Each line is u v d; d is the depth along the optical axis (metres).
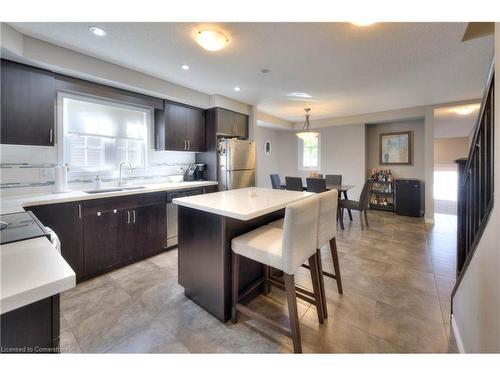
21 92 2.20
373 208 6.07
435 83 3.49
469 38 2.26
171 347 1.51
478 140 1.47
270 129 7.07
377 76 3.21
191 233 1.98
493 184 1.14
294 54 2.54
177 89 3.51
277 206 1.75
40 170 2.58
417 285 2.28
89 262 2.42
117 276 2.49
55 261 0.78
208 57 2.60
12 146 2.40
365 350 1.48
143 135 3.56
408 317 1.81
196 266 1.95
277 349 1.50
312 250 1.62
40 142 2.32
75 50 2.42
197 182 3.82
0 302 0.55
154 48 2.39
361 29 2.07
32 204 2.04
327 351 1.47
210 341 1.57
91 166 3.03
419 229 4.24
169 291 2.19
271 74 3.12
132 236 2.79
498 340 0.99
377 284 2.31
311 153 6.85
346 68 2.93
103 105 3.10
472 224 1.60
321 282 1.80
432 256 2.99
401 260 2.88
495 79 1.10
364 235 3.88
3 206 1.84
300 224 1.44
